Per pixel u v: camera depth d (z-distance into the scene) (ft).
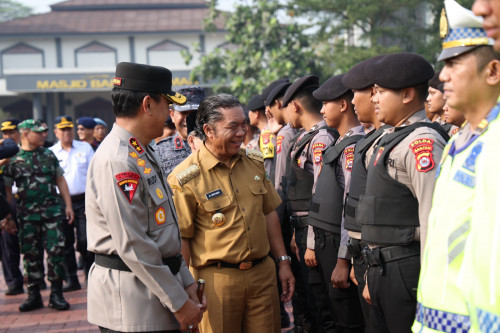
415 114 9.20
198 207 10.55
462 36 6.20
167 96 9.12
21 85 103.40
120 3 125.29
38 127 20.57
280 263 11.69
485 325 4.89
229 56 56.13
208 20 58.90
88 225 8.97
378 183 9.05
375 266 9.12
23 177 20.47
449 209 5.56
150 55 112.37
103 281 8.75
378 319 9.66
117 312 8.65
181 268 9.45
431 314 5.65
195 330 9.13
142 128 9.04
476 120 6.23
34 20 115.14
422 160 8.40
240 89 53.42
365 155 10.12
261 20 55.72
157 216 8.84
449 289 5.46
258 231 10.69
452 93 6.31
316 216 12.11
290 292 11.60
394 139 8.95
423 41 62.18
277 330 10.93
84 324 19.03
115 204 8.40
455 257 5.41
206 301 9.86
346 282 11.34
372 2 61.87
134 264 8.38
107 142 8.89
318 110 13.91
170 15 119.85
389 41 71.31
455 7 6.27
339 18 66.23
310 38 65.05
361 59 61.21
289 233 15.51
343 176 11.94
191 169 10.60
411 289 8.80
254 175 11.05
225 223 10.50
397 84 9.01
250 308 10.68
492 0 5.03
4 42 111.24
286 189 14.74
